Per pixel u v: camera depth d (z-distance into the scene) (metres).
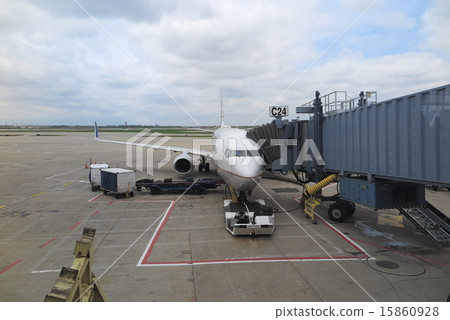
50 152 53.44
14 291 8.08
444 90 8.20
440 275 8.88
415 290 7.98
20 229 13.28
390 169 10.55
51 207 17.16
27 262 9.93
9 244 11.52
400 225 13.99
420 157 9.12
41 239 12.06
